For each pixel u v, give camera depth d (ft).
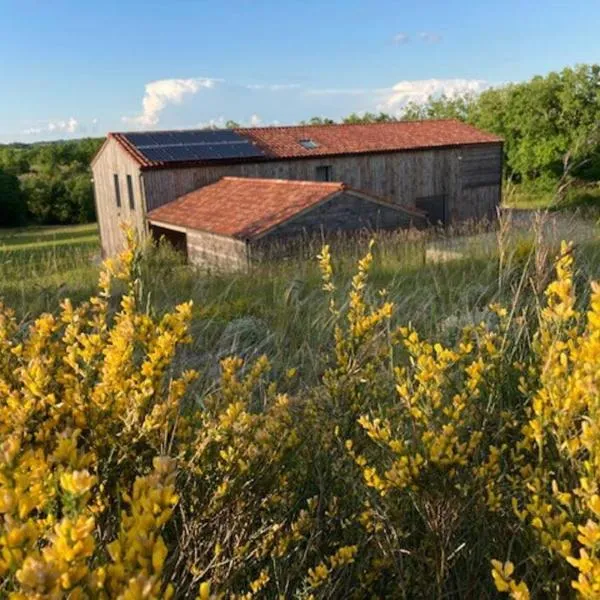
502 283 14.58
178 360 12.29
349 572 6.07
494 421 7.01
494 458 5.58
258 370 7.04
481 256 27.84
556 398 5.31
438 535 5.41
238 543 5.19
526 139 135.85
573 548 4.73
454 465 5.20
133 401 5.51
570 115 132.67
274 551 5.42
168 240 72.74
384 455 6.59
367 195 58.70
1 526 3.32
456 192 88.12
